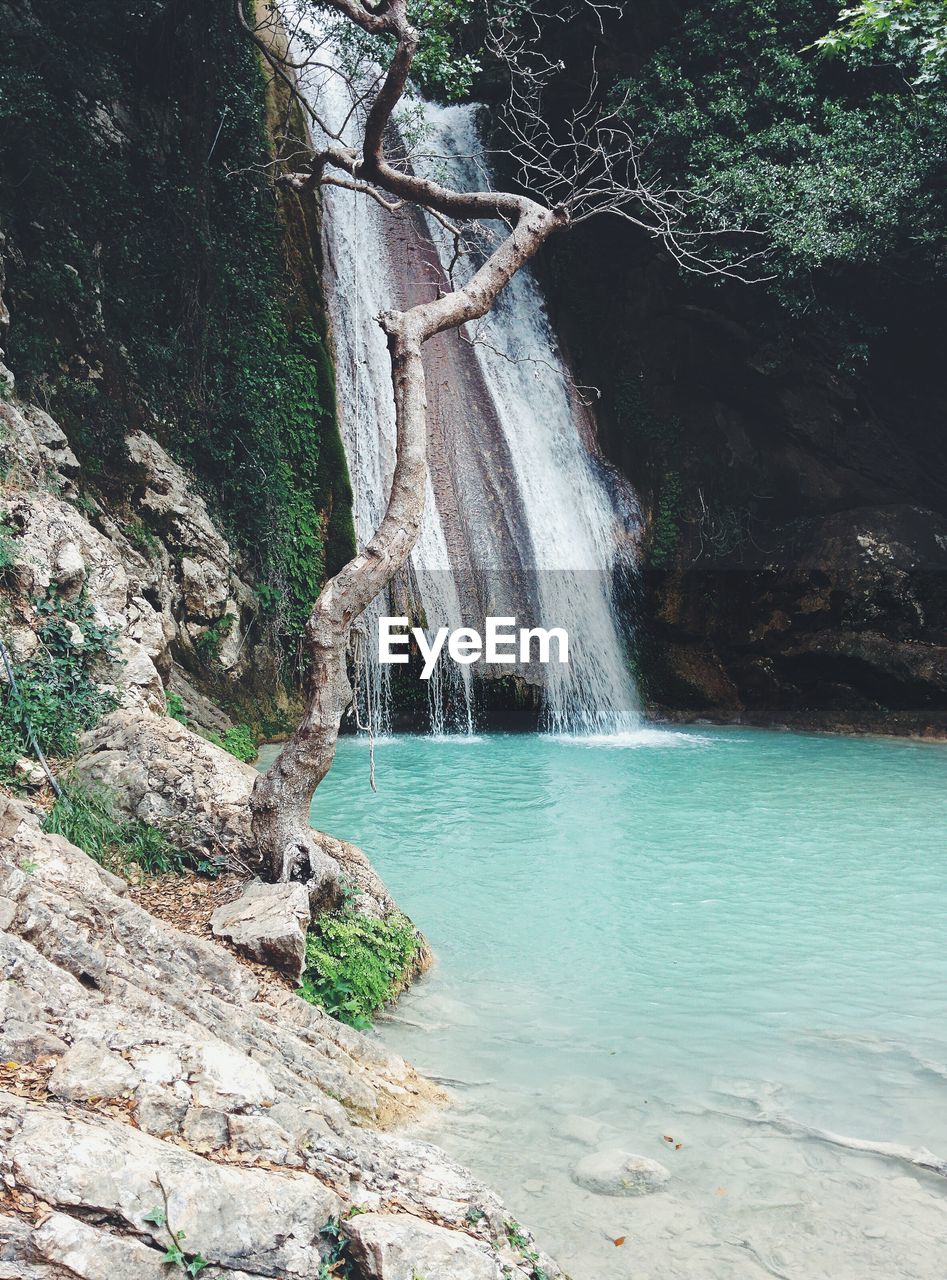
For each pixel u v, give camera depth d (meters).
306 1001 6.07
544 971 7.71
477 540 20.75
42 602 9.91
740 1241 4.42
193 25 17.31
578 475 23.16
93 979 4.58
